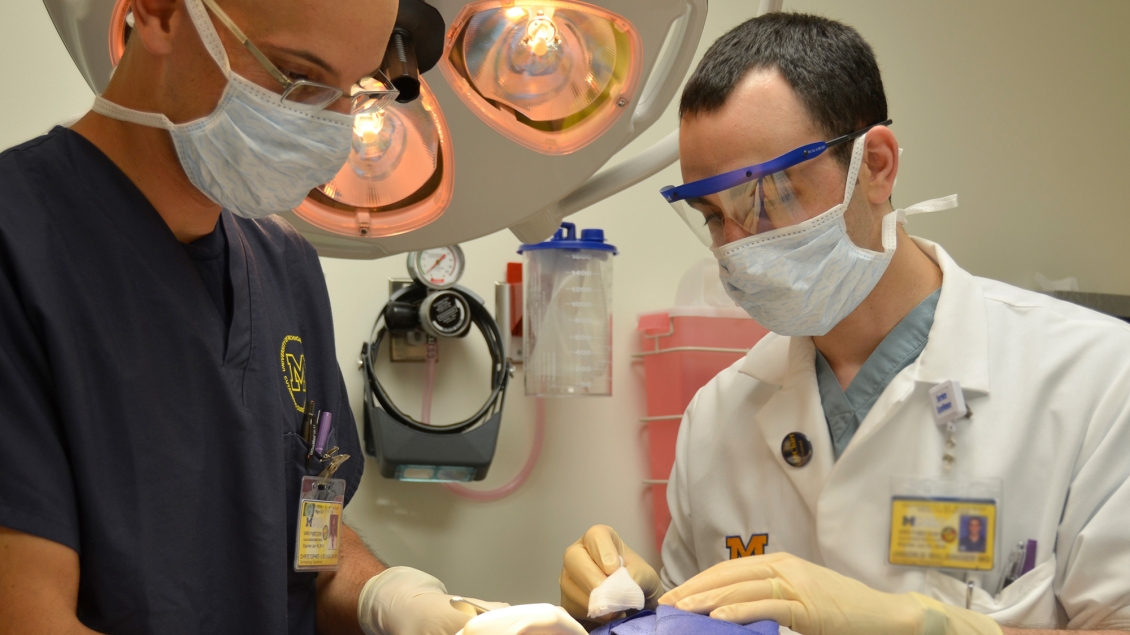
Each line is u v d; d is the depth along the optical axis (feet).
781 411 4.98
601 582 4.30
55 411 3.18
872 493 4.51
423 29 3.18
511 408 7.04
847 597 3.87
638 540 7.33
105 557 3.21
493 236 7.14
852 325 4.82
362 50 3.12
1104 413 4.21
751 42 4.36
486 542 6.87
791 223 4.17
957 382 4.38
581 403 7.29
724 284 4.49
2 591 2.92
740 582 3.98
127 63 3.32
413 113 3.65
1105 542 3.90
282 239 4.53
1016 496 4.25
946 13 8.91
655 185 7.73
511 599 6.88
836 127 4.16
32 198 3.31
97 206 3.45
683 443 5.60
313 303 4.58
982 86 9.03
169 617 3.36
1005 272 8.91
